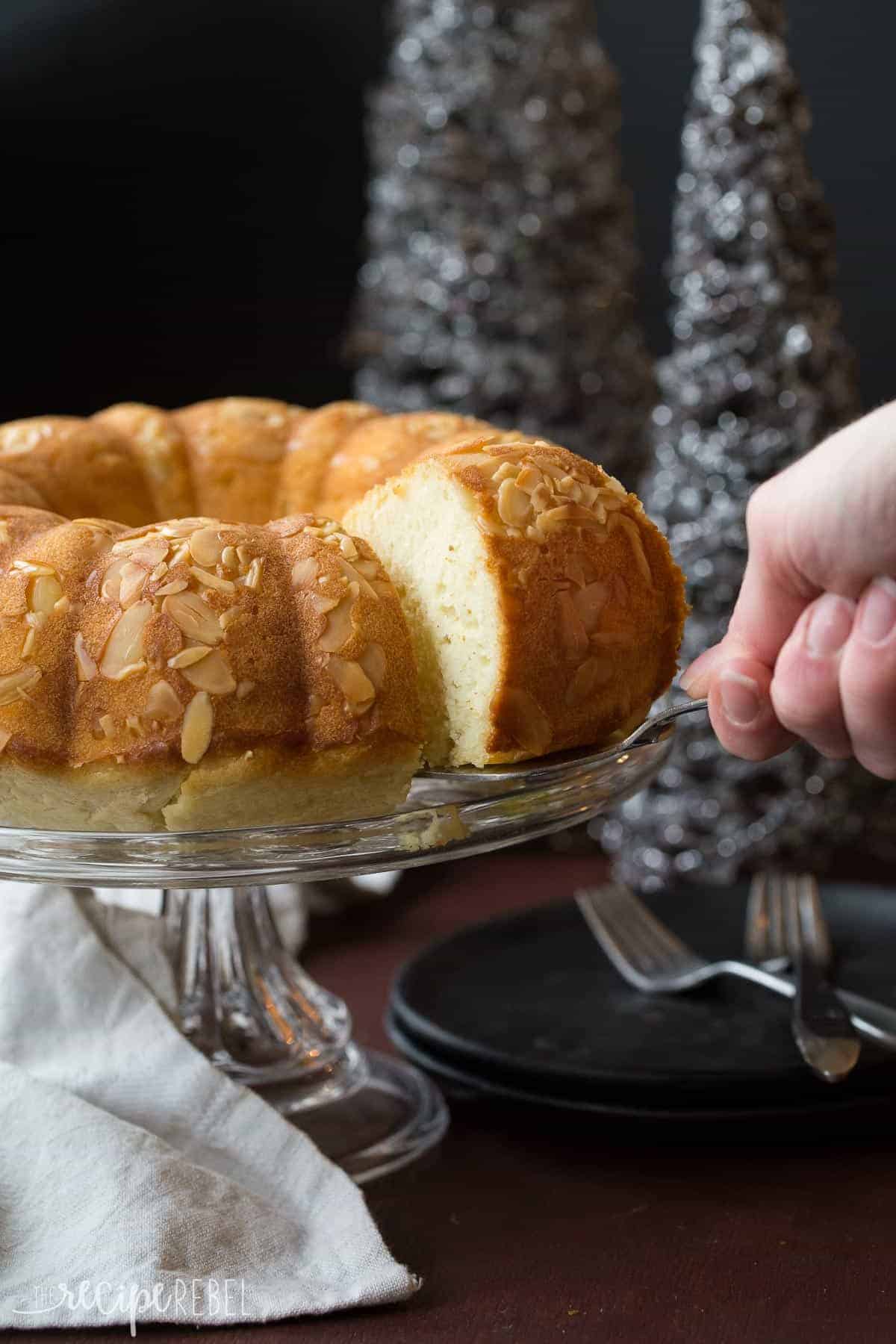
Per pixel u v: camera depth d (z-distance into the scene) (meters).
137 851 0.67
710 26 0.94
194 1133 0.71
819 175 1.54
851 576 0.61
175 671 0.68
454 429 0.84
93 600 0.69
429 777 0.71
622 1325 0.65
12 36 1.61
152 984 0.77
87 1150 0.68
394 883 0.92
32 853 0.68
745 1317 0.65
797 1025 0.74
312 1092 0.76
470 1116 0.76
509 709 0.70
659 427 0.97
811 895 0.85
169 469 0.84
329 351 1.67
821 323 0.95
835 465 0.60
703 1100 0.72
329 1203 0.69
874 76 1.51
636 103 1.56
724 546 0.94
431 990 0.80
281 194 1.64
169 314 1.67
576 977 0.82
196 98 1.62
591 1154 0.73
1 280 1.65
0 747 0.68
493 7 1.10
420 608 0.73
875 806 0.99
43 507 0.79
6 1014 0.73
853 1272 0.67
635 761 0.72
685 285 0.96
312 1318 0.66
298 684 0.69
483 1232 0.69
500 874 0.99
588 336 1.12
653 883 0.98
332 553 0.71
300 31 1.60
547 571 0.71
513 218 1.10
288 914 0.86
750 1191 0.71
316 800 0.69
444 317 1.12
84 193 1.64
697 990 0.80
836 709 0.62
